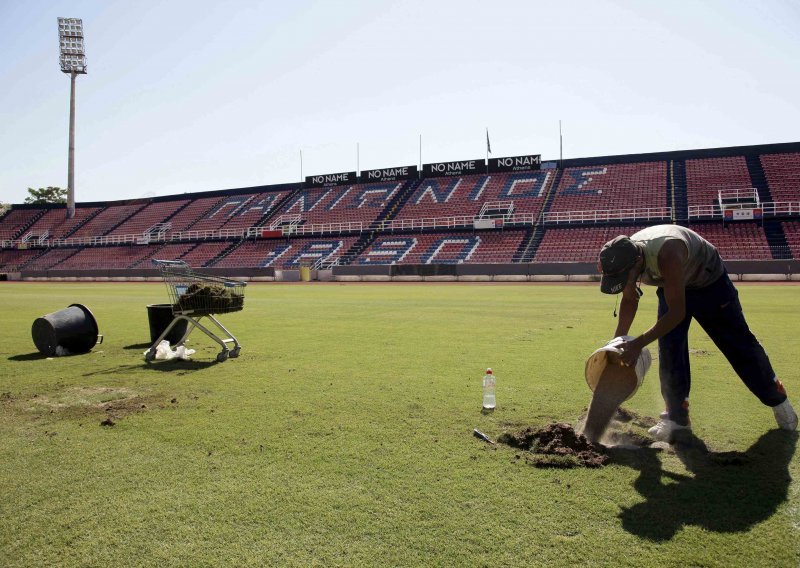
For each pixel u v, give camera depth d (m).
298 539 2.84
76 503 3.28
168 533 2.92
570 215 43.09
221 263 50.91
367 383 6.40
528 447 4.17
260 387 6.28
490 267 35.84
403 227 48.66
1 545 2.82
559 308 15.98
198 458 4.00
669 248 3.89
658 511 3.10
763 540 2.78
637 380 4.09
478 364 7.50
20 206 71.81
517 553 2.68
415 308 16.61
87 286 37.19
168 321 9.23
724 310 4.29
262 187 62.59
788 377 6.39
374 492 3.38
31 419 5.10
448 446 4.21
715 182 42.00
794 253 33.41
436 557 2.65
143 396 5.93
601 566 2.56
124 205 69.19
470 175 53.06
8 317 15.22
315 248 49.34
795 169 40.78
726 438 4.33
